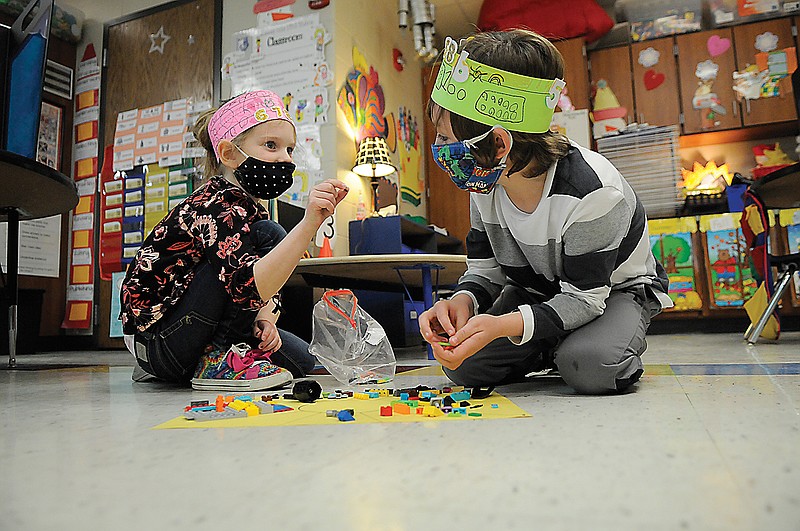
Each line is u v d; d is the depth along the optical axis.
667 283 1.33
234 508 0.45
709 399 0.95
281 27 3.47
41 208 2.17
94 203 4.02
